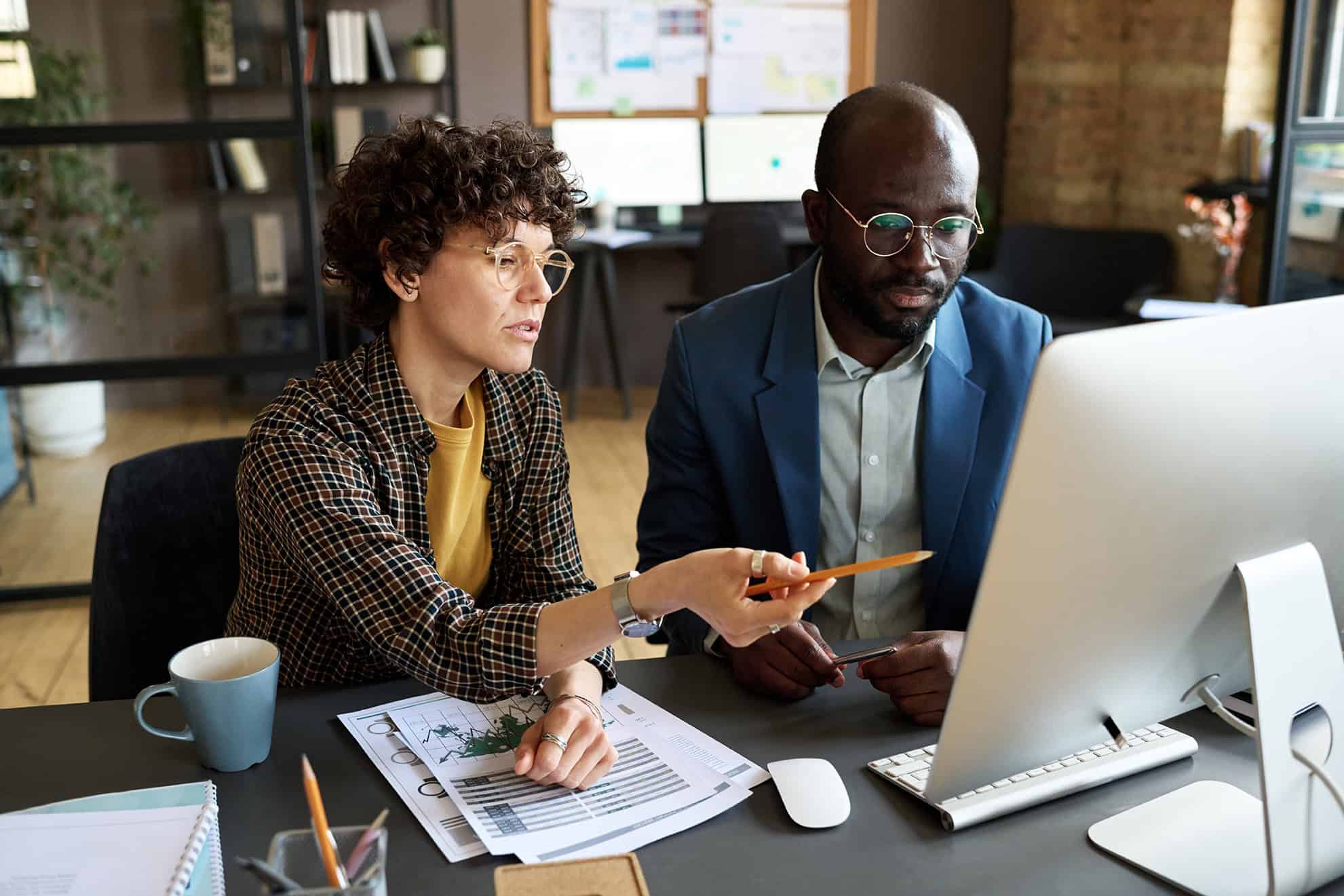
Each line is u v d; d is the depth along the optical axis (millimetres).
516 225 1229
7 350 3443
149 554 1525
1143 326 867
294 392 1304
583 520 4172
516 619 1125
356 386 1302
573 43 5652
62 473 3805
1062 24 5320
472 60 5625
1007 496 836
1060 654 914
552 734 1128
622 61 5711
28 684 2990
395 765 1129
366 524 1209
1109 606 909
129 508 1511
